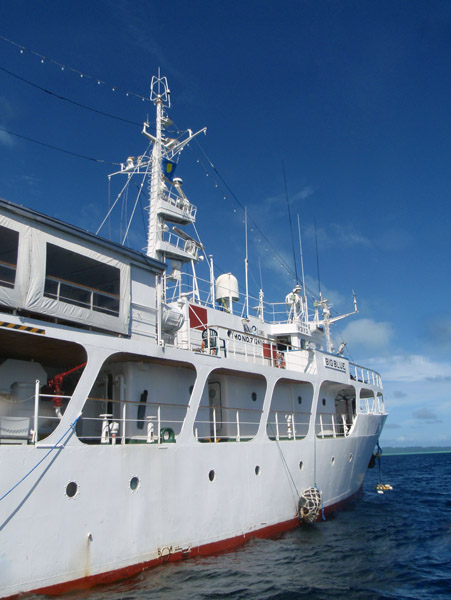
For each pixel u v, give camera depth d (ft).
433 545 51.60
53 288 37.63
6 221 33.32
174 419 47.29
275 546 49.08
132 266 43.62
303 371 64.13
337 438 65.87
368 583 39.37
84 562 33.50
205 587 36.99
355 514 67.41
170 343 50.57
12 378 39.91
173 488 40.93
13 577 29.68
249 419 56.44
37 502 31.71
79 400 35.47
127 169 65.82
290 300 75.97
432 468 215.10
